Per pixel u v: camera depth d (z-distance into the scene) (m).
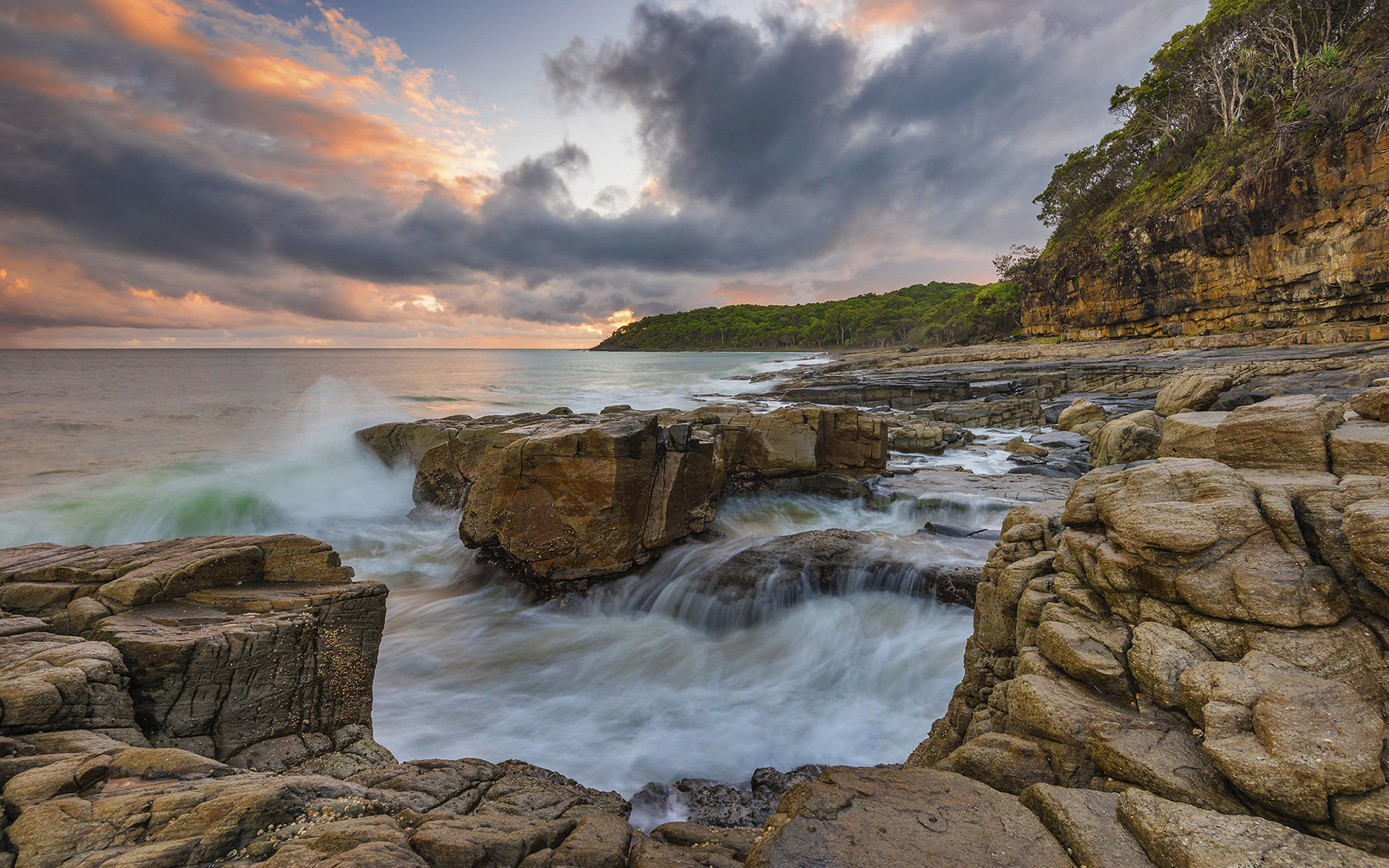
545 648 8.40
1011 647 4.75
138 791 2.97
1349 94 31.62
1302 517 3.49
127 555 6.31
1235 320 40.47
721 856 3.22
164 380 49.19
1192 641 3.34
